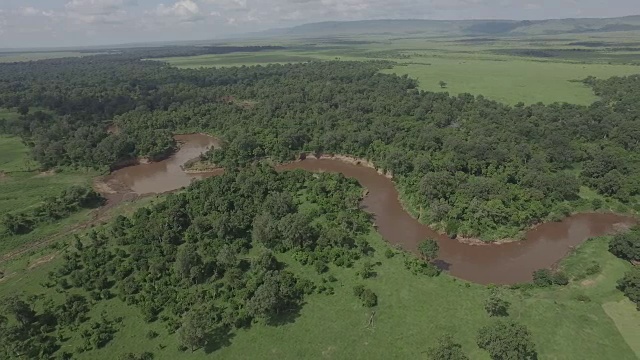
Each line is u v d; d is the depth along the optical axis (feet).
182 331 224.33
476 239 335.47
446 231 343.67
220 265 289.33
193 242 323.98
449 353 206.18
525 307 248.52
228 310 254.06
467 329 233.76
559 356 213.87
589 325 232.94
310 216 359.87
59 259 317.63
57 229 375.45
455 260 313.12
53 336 241.96
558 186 384.47
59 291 278.26
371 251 313.73
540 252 321.93
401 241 338.13
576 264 293.23
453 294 263.90
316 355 222.28
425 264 290.97
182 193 404.98
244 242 320.50
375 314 248.52
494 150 447.01
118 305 264.72
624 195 379.14
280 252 313.53
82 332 240.94
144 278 281.54
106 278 283.59
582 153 458.91
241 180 409.90
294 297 263.29
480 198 363.56
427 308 252.01
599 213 372.38
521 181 398.42
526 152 453.99
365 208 397.60
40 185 469.16
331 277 280.10
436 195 371.15
